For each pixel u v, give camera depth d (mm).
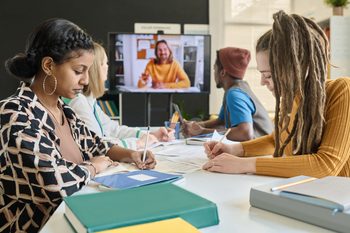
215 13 5102
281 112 1009
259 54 1092
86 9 4996
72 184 785
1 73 4871
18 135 776
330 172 864
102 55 1763
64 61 894
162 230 446
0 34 4848
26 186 774
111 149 1190
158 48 3580
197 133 1866
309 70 948
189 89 3689
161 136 1771
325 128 952
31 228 822
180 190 634
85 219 469
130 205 537
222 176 926
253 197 653
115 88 3588
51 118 966
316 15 4477
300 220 573
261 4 5094
